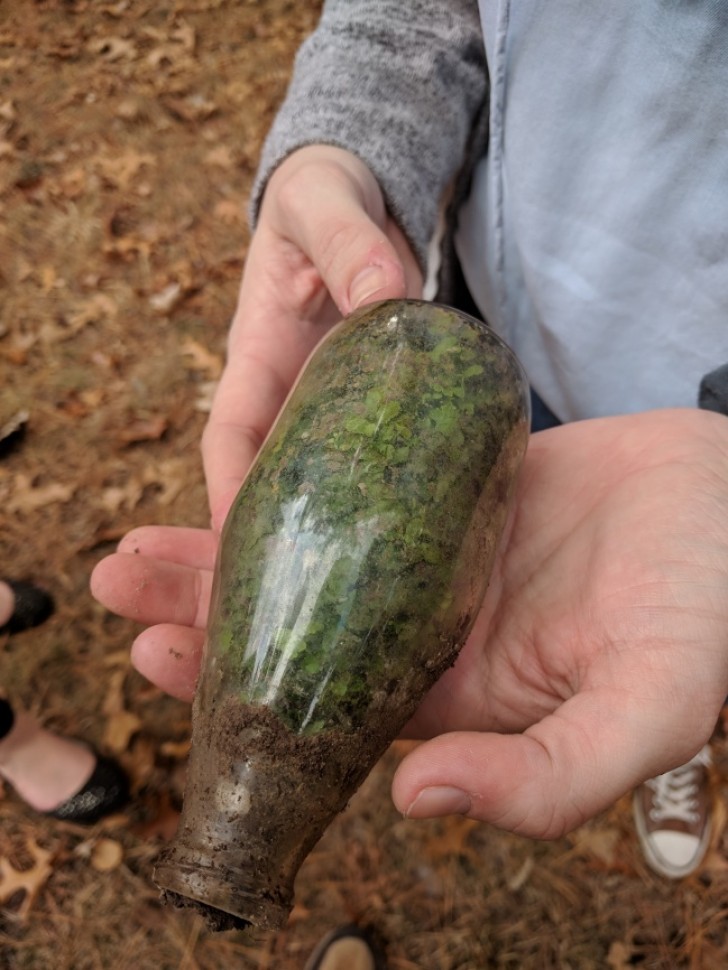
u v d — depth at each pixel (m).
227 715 0.21
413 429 0.22
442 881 0.45
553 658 0.23
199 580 0.27
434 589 0.21
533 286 0.31
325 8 0.35
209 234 0.73
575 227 0.28
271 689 0.20
